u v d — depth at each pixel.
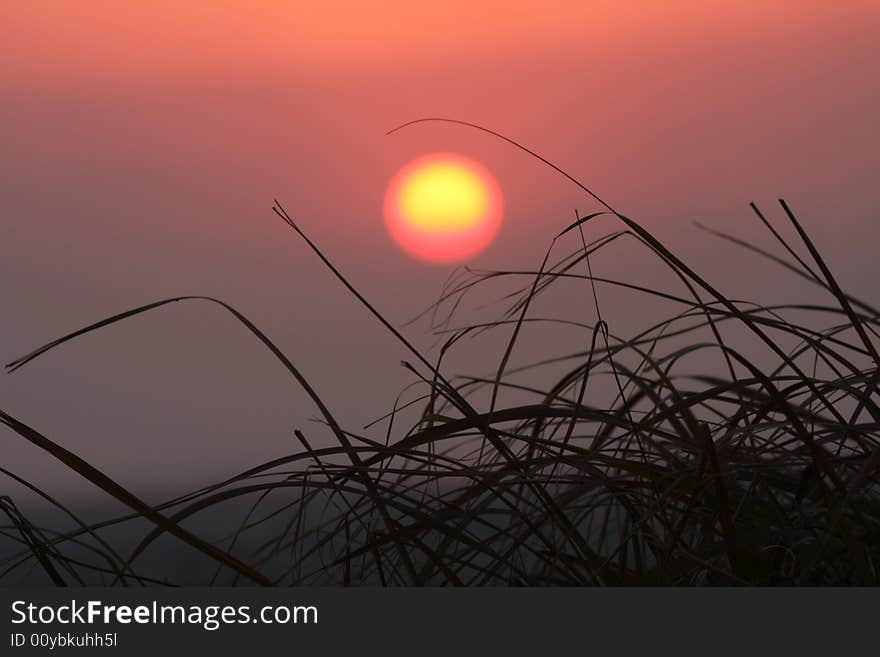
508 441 3.53
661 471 3.32
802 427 2.97
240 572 3.08
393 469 3.27
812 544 3.14
